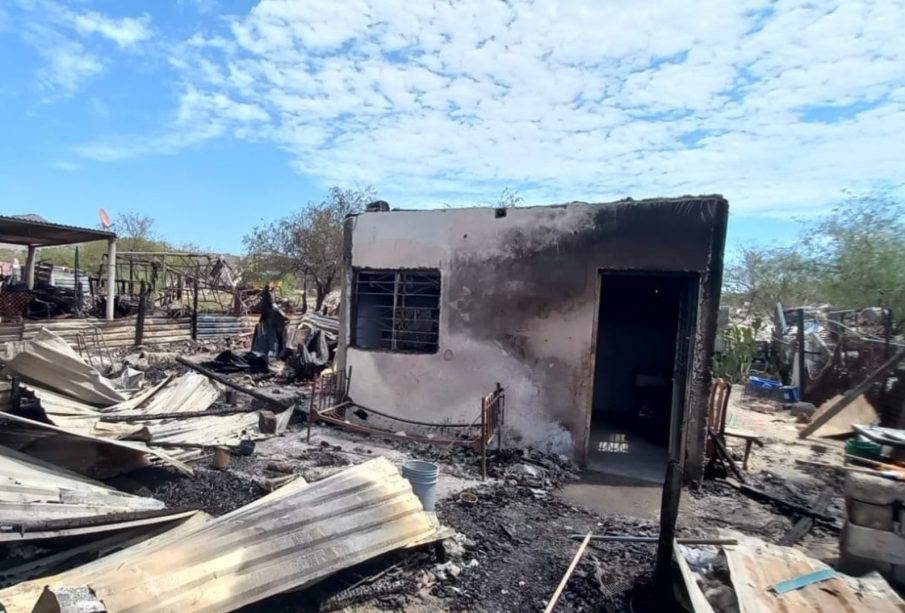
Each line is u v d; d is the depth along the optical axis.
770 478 6.78
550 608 3.58
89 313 15.40
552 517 5.21
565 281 6.95
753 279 20.08
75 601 2.42
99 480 5.40
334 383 8.62
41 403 6.09
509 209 7.28
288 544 3.48
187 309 17.45
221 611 2.90
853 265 13.52
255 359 12.62
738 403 12.21
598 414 10.47
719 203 6.18
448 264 7.67
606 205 6.72
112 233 14.36
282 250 25.20
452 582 3.91
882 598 3.36
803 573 3.61
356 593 3.61
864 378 10.27
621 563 4.26
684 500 5.88
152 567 2.98
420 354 7.88
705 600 3.23
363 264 8.38
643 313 10.69
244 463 6.22
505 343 7.31
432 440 6.91
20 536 3.46
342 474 4.39
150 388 8.37
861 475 4.19
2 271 21.38
